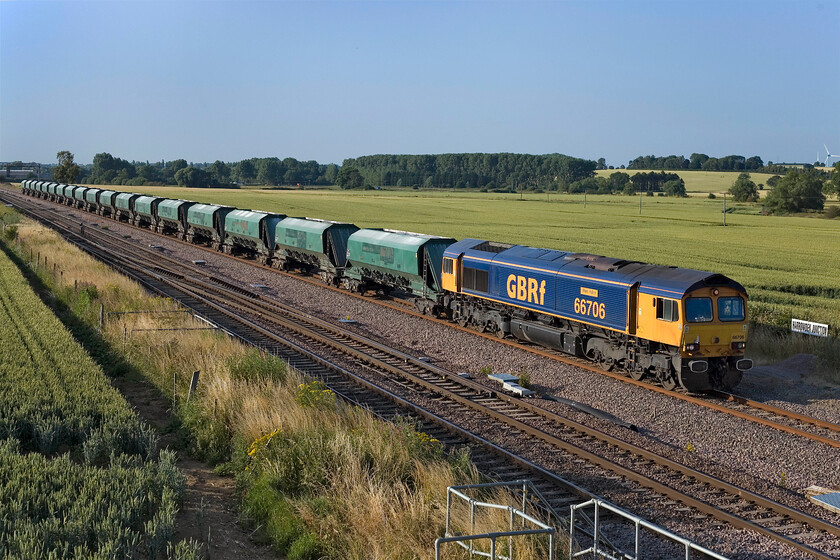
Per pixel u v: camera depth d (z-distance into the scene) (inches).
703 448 674.2
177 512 510.3
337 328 1164.5
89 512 462.6
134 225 3065.9
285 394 721.6
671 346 861.8
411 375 890.1
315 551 470.6
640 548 479.8
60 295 1396.4
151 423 725.9
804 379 918.4
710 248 2883.9
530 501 518.0
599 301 947.3
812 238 3393.2
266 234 1964.8
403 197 6781.5
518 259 1112.2
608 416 749.3
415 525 470.3
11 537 430.9
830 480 599.8
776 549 479.5
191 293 1477.6
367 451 582.9
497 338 1144.8
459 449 645.3
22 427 637.3
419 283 1373.0
